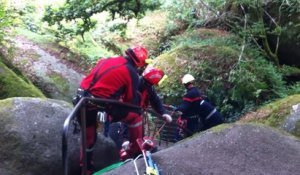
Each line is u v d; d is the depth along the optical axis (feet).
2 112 14.17
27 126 14.15
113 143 15.89
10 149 13.74
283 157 12.40
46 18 31.76
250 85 30.17
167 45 45.68
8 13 24.84
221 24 39.45
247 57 32.53
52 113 14.85
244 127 13.57
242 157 12.25
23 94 20.38
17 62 27.53
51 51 31.04
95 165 15.42
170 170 11.67
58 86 27.25
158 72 14.87
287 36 35.04
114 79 13.12
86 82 13.41
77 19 34.60
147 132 18.56
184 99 22.88
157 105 15.25
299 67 36.14
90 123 13.58
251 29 33.37
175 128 23.38
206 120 22.86
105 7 30.71
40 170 13.99
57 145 14.40
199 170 11.64
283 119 18.78
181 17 39.04
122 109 13.33
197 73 32.48
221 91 31.45
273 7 35.17
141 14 32.94
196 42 35.88
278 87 30.53
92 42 39.14
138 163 12.12
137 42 48.39
